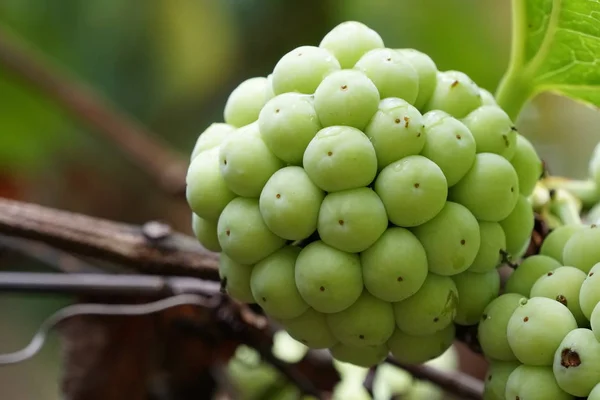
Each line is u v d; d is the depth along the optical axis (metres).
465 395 0.45
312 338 0.38
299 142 0.37
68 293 0.44
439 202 0.37
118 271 0.48
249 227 0.37
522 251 0.39
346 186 0.36
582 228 0.38
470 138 0.37
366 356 0.39
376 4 0.71
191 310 0.46
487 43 0.70
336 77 0.37
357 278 0.37
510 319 0.37
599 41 0.40
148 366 0.47
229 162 0.37
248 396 0.48
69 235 0.43
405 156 0.37
